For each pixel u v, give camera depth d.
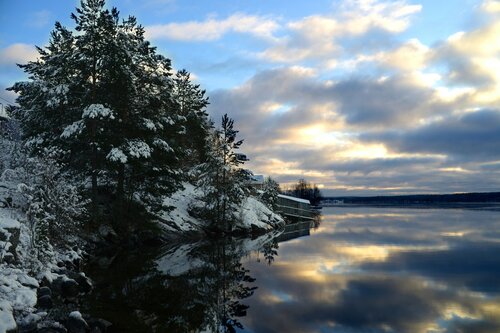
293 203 79.50
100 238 23.98
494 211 104.69
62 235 17.83
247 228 43.28
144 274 17.42
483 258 22.25
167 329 9.72
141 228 28.88
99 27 25.14
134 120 26.38
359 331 9.73
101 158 25.17
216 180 40.22
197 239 34.78
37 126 25.45
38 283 10.89
